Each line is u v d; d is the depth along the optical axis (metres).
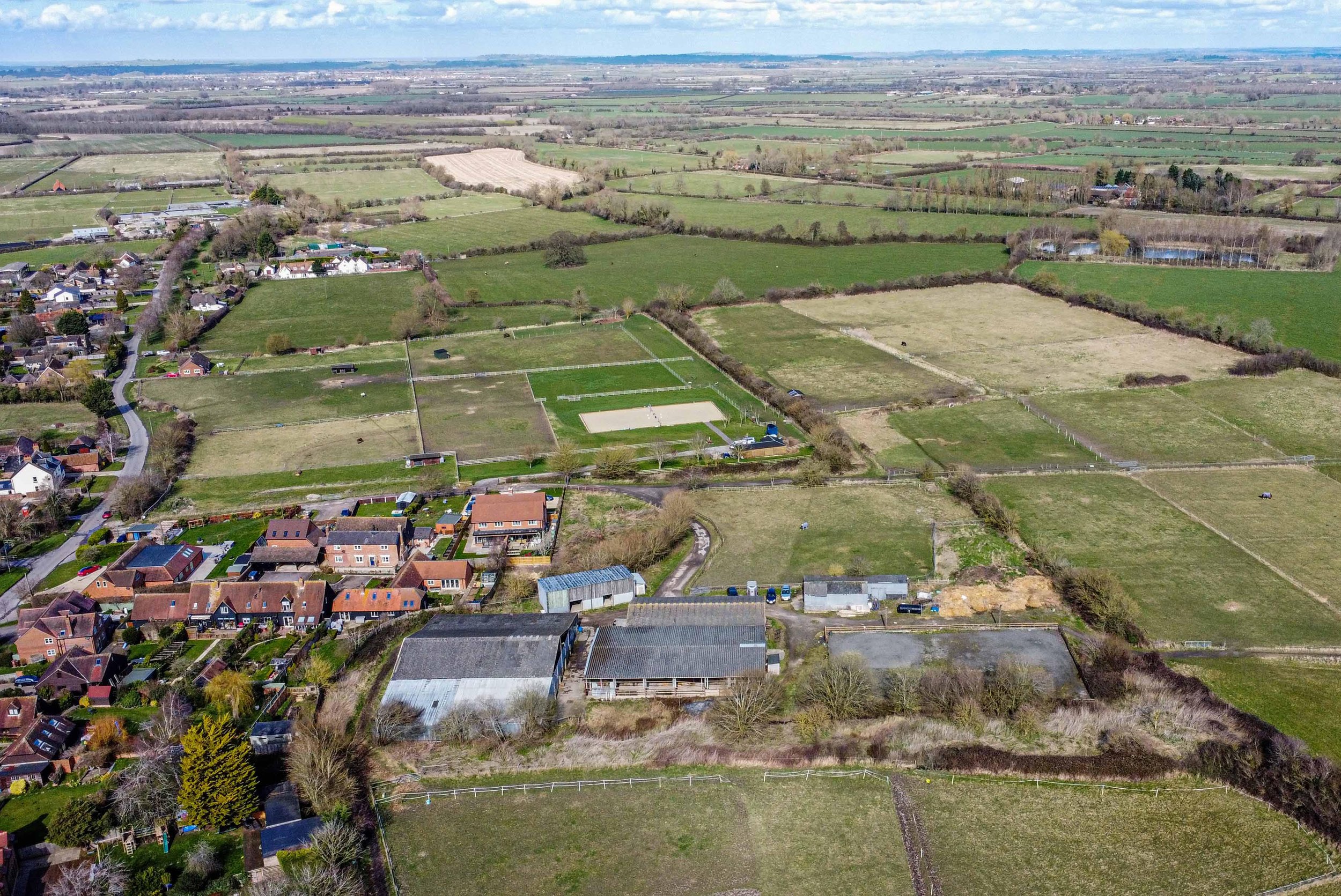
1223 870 87.06
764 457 179.88
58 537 156.75
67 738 106.88
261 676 119.06
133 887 86.94
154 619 130.38
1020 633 124.38
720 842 91.38
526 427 197.38
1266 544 144.38
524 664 114.12
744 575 139.62
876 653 120.75
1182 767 99.25
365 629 128.88
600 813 95.44
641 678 113.31
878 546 146.50
